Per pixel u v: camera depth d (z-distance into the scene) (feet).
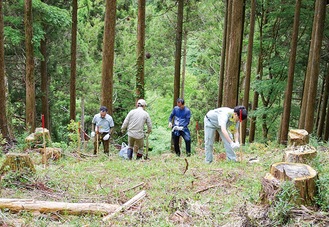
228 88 36.52
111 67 37.29
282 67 51.49
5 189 16.02
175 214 12.91
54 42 55.93
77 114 67.56
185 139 30.83
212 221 12.15
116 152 34.55
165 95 68.13
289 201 12.03
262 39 55.06
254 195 14.39
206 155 24.16
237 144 21.65
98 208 13.46
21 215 13.00
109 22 36.60
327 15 44.19
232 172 19.52
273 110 52.13
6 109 36.09
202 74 72.54
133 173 20.06
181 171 20.29
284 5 49.26
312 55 35.73
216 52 67.10
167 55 64.85
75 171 20.38
